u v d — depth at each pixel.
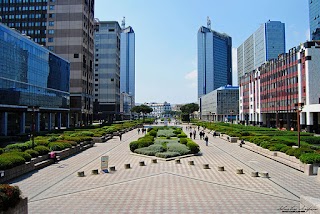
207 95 197.38
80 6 99.50
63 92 87.00
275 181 21.95
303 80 69.88
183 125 126.56
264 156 35.41
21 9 108.69
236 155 36.41
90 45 110.38
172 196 17.95
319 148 32.06
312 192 18.84
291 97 76.75
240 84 126.88
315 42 68.06
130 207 15.89
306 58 68.06
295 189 19.61
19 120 66.50
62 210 15.43
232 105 157.12
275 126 92.12
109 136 61.56
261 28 188.25
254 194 18.41
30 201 16.98
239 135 54.16
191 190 19.38
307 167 24.38
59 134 55.81
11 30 57.06
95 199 17.38
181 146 38.31
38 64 69.75
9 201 11.09
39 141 35.44
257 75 104.19
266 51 182.12
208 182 21.62
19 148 29.84
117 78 156.62
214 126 87.88
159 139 50.47
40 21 107.62
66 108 89.38
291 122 79.88
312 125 66.25
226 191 19.12
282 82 82.88
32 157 27.69
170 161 31.16
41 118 80.50
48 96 75.56
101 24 151.50
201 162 30.80
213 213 14.94
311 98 66.88
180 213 14.95
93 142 49.62
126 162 30.69
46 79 74.44
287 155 29.77
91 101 111.00
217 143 51.72
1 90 53.09
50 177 23.33
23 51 62.16
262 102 99.19
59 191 19.14
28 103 64.06
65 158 33.84
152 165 28.75
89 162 30.95
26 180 22.25
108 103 148.88
